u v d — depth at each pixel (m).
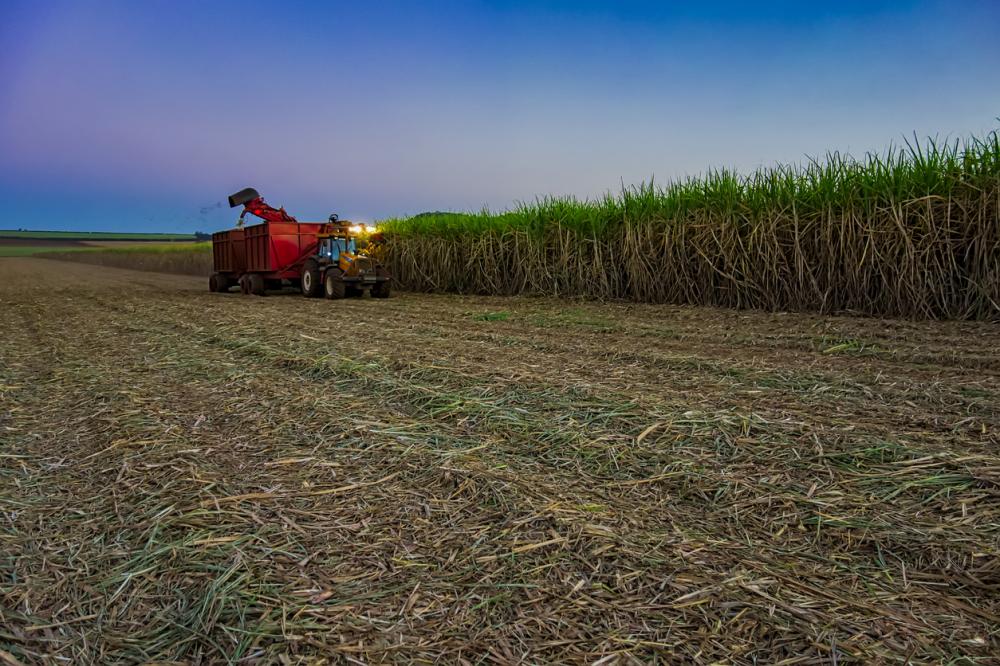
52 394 5.35
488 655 1.92
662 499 3.01
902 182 9.06
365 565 2.46
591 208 13.96
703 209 11.65
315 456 3.67
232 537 2.68
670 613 2.11
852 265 9.52
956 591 2.21
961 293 8.66
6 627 2.11
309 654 1.94
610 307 11.64
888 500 2.90
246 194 17.64
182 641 2.03
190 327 9.30
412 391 4.98
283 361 6.41
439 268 17.66
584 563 2.42
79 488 3.31
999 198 8.20
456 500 3.04
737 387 4.89
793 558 2.45
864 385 4.81
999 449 3.37
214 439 4.01
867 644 1.92
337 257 15.98
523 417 4.25
